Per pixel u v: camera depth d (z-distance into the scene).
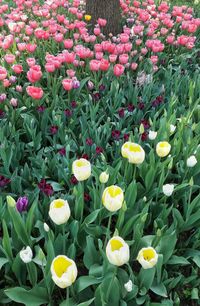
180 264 2.36
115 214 2.54
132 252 2.28
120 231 2.30
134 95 3.74
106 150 3.10
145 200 2.42
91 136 3.15
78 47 4.13
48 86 3.95
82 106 3.72
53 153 2.91
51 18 5.52
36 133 3.42
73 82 3.57
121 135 3.24
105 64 3.78
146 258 1.75
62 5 5.80
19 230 2.11
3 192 2.65
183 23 5.25
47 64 3.70
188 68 4.75
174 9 5.57
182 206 2.79
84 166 2.00
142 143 2.93
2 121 3.25
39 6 6.11
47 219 2.49
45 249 2.23
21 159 3.16
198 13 6.59
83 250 2.33
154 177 2.67
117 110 3.62
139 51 4.90
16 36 5.16
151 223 2.62
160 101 3.54
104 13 5.32
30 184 2.85
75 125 3.50
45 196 2.44
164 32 5.07
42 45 4.87
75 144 3.11
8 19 5.29
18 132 3.17
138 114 3.49
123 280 2.08
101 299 1.81
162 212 2.40
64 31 4.90
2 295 2.14
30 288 2.16
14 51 4.67
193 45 4.84
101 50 4.36
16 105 3.49
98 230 2.33
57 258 1.57
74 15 5.72
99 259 2.18
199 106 3.56
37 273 2.21
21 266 2.17
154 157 2.75
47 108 3.46
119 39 4.91
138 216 2.36
